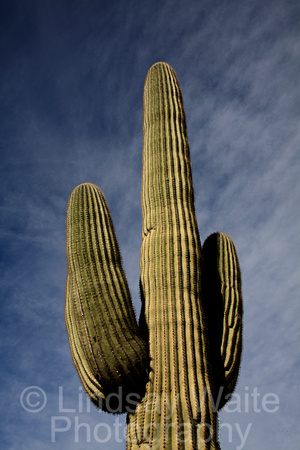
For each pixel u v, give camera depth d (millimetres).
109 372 5496
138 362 5547
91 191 6594
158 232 6441
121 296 5863
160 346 5648
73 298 5883
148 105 7844
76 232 6176
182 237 6328
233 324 6293
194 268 6195
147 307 6070
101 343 5562
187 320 5781
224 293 6473
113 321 5664
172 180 6832
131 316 5832
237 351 6207
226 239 6977
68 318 6078
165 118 7543
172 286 6008
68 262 6148
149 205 6766
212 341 6246
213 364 6062
